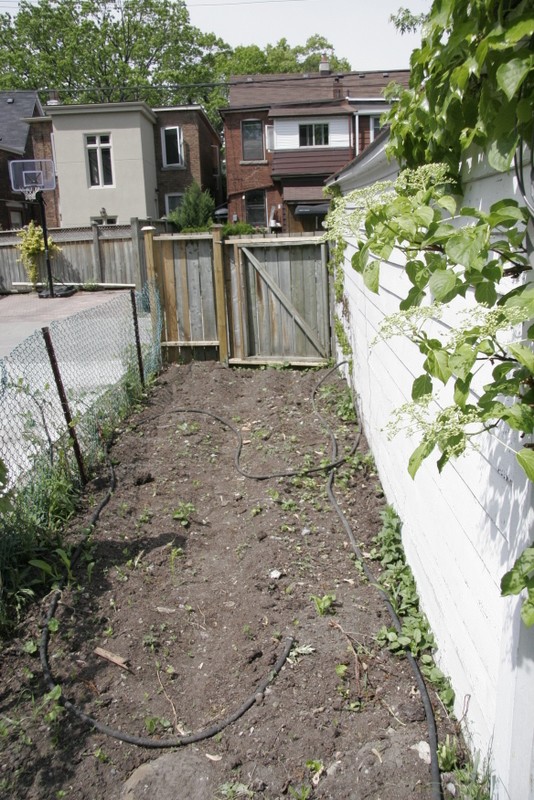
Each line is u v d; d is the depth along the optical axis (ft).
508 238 6.33
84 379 23.99
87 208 80.23
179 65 137.08
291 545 13.96
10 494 12.57
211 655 10.73
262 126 84.84
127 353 24.49
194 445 20.26
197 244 29.19
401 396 13.05
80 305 50.98
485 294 6.23
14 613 11.49
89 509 15.60
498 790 7.07
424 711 9.05
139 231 54.13
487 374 7.25
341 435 20.65
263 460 18.93
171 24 135.85
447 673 9.50
